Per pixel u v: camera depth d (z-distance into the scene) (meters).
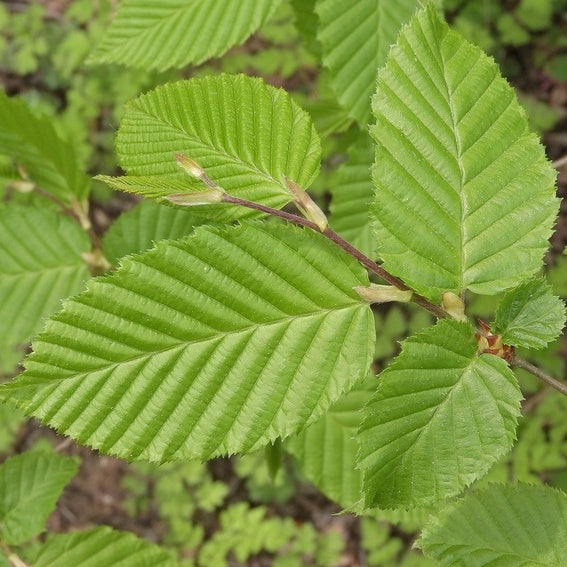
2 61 0.98
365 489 0.31
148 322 0.32
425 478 0.32
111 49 0.42
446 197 0.33
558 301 0.32
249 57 0.82
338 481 0.43
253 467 0.84
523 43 0.83
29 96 0.97
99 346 0.32
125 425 0.32
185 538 0.87
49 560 0.43
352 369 0.33
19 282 0.45
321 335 0.33
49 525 0.93
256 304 0.33
